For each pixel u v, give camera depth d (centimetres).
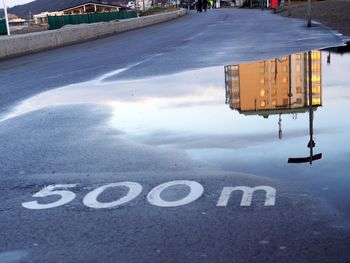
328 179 528
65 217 469
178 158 634
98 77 1533
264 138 702
